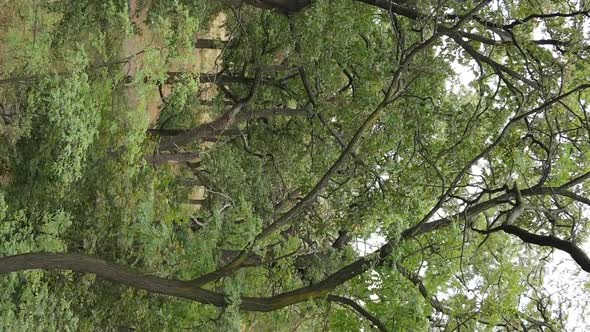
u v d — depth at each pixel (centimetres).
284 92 1628
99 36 1109
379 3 1212
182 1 1380
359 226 1291
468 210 1002
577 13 1077
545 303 1260
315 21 1315
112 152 1200
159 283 954
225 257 1333
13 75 1084
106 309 1292
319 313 1368
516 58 1176
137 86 1138
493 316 1121
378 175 1270
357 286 1075
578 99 1069
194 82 1210
